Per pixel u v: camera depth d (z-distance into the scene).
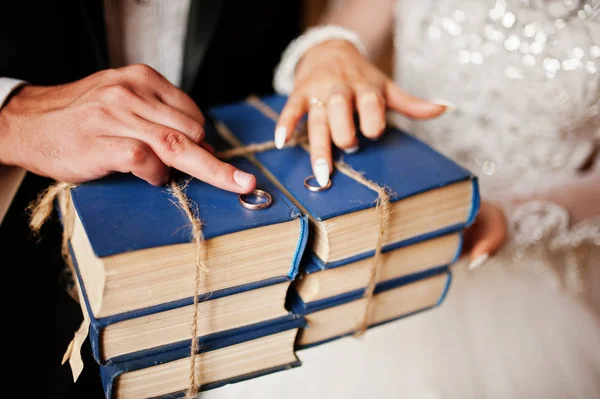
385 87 0.68
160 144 0.45
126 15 0.84
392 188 0.49
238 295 0.44
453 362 0.79
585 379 0.78
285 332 0.48
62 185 0.47
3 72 0.66
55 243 0.60
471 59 0.86
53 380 0.53
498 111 0.86
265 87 1.04
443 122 0.95
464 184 0.52
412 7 0.92
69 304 0.58
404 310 0.59
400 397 0.76
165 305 0.40
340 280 0.49
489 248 0.71
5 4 0.65
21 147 0.49
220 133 0.64
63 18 0.70
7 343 0.52
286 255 0.44
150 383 0.43
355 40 0.84
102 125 0.46
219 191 0.46
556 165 0.86
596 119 0.79
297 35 1.05
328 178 0.50
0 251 0.56
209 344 0.44
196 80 0.88
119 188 0.46
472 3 0.83
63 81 0.73
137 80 0.50
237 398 0.71
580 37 0.75
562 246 0.87
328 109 0.57
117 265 0.37
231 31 0.91
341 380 0.77
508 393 0.77
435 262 0.56
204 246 0.40
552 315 0.86
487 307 0.86
